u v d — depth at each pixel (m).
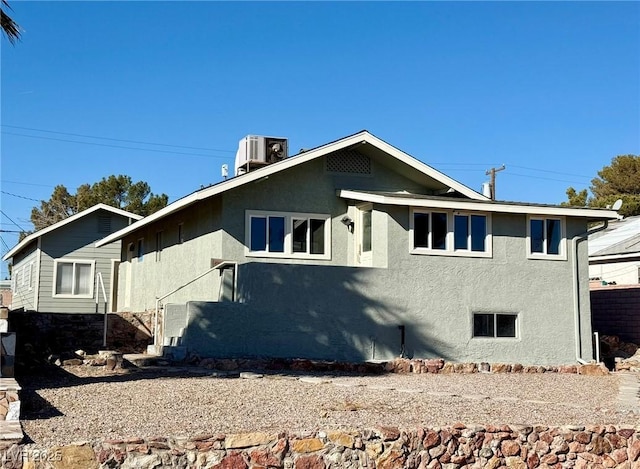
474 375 18.03
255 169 21.52
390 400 12.49
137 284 28.56
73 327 20.58
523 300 20.77
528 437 10.57
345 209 21.16
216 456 8.88
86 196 57.12
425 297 19.67
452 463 10.05
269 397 12.34
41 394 12.04
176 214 23.78
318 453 9.34
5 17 14.77
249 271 18.31
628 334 24.45
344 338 18.80
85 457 8.38
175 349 18.02
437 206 19.66
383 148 20.86
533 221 21.22
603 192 52.78
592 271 30.61
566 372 19.78
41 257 32.41
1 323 17.39
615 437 10.99
